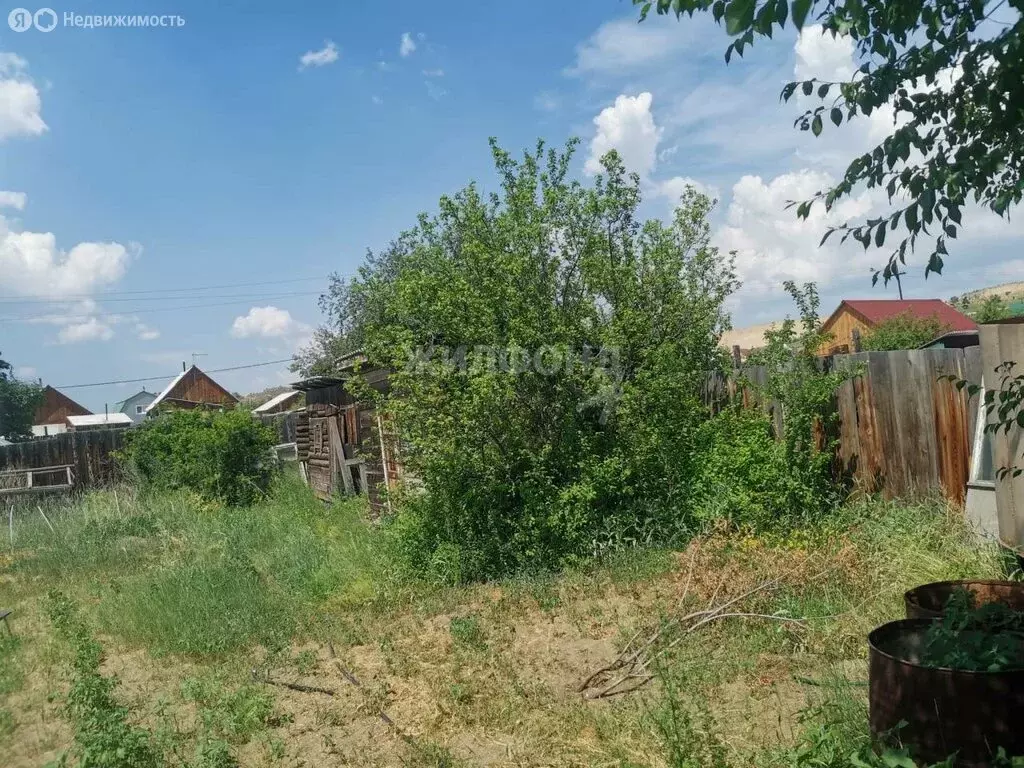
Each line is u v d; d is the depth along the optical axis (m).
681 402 8.34
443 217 8.71
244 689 5.26
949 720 3.18
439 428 7.96
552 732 4.40
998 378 5.11
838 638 5.13
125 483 16.95
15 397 34.38
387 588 7.70
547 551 7.82
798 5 2.41
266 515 13.17
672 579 6.61
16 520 13.27
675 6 2.70
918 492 7.07
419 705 4.97
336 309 26.19
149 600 7.52
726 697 4.61
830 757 3.41
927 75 2.92
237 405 18.61
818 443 7.84
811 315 7.61
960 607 3.93
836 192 3.11
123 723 4.48
